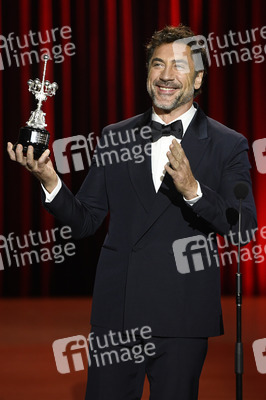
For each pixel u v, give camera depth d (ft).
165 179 18.52
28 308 63.62
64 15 72.69
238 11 72.95
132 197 18.95
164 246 18.33
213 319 18.35
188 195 17.22
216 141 18.88
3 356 40.52
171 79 18.75
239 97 73.51
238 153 18.79
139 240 18.47
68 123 72.95
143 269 18.33
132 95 73.00
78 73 73.05
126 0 72.84
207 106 73.61
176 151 16.75
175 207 18.40
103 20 73.20
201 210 17.34
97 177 19.89
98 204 19.88
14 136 73.15
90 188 19.95
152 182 18.84
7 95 72.84
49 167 18.15
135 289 18.31
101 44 73.26
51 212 18.85
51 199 18.56
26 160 17.48
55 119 73.15
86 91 73.36
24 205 73.82
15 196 73.92
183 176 16.93
